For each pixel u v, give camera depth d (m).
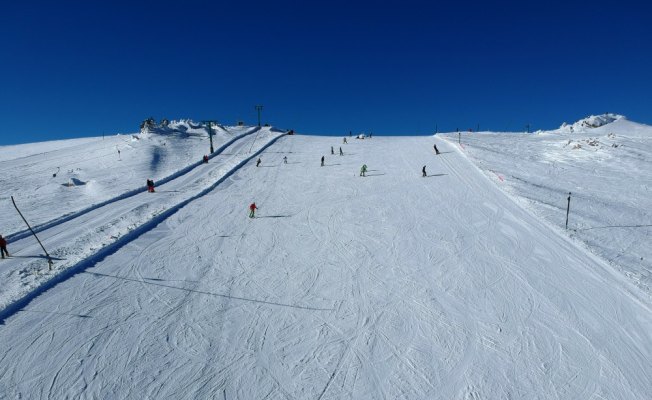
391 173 41.06
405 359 15.37
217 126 73.38
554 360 15.33
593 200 32.38
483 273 21.23
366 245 24.80
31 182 44.16
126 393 13.59
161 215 29.70
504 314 17.92
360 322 17.45
